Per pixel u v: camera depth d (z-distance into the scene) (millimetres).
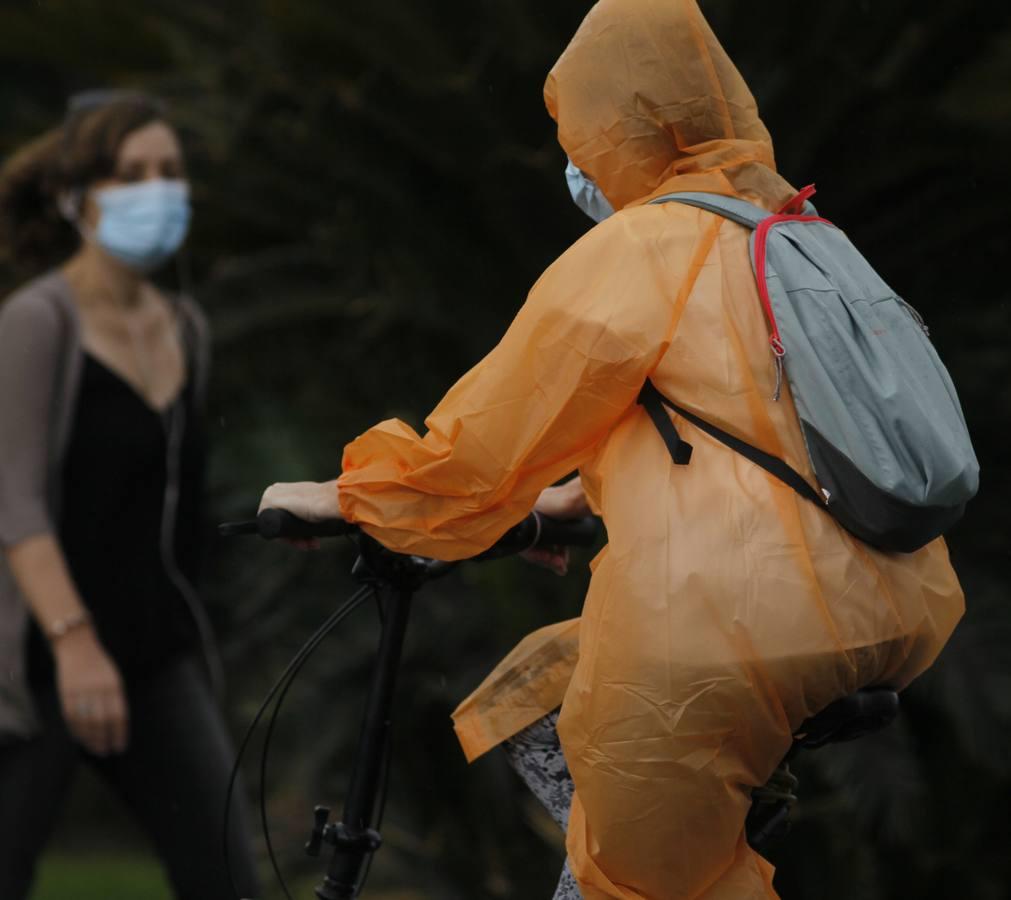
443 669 22547
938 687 19156
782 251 7660
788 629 7281
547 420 7637
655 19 8203
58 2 25672
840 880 18750
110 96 13938
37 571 12219
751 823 8148
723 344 7547
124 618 12688
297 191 23531
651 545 7430
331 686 23391
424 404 23562
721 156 8125
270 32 24328
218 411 24969
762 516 7371
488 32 21172
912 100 19484
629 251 7648
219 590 26438
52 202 14203
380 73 20125
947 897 20625
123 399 12789
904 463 7195
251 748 24266
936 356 7680
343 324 23812
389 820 21406
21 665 12383
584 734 7566
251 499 24266
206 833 12852
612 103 8219
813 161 20031
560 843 19406
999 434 21281
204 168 23891
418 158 21781
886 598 7508
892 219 20797
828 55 18781
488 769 20688
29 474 12391
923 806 19906
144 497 12836
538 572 20516
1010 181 20344
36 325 12594
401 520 7930
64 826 33156
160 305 13719
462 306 22312
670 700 7309
